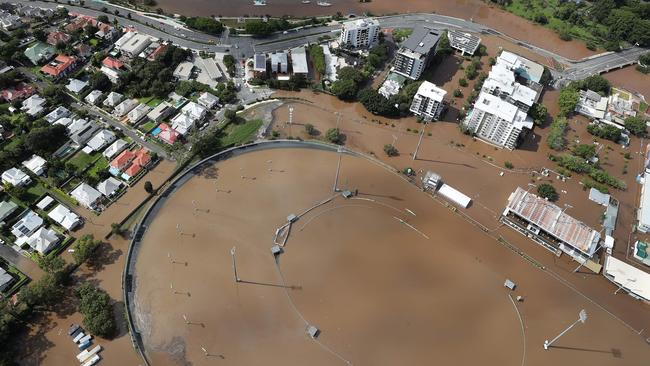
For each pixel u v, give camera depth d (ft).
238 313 651.66
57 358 601.62
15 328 619.67
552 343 655.35
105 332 612.70
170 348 613.52
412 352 632.79
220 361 605.73
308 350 625.41
